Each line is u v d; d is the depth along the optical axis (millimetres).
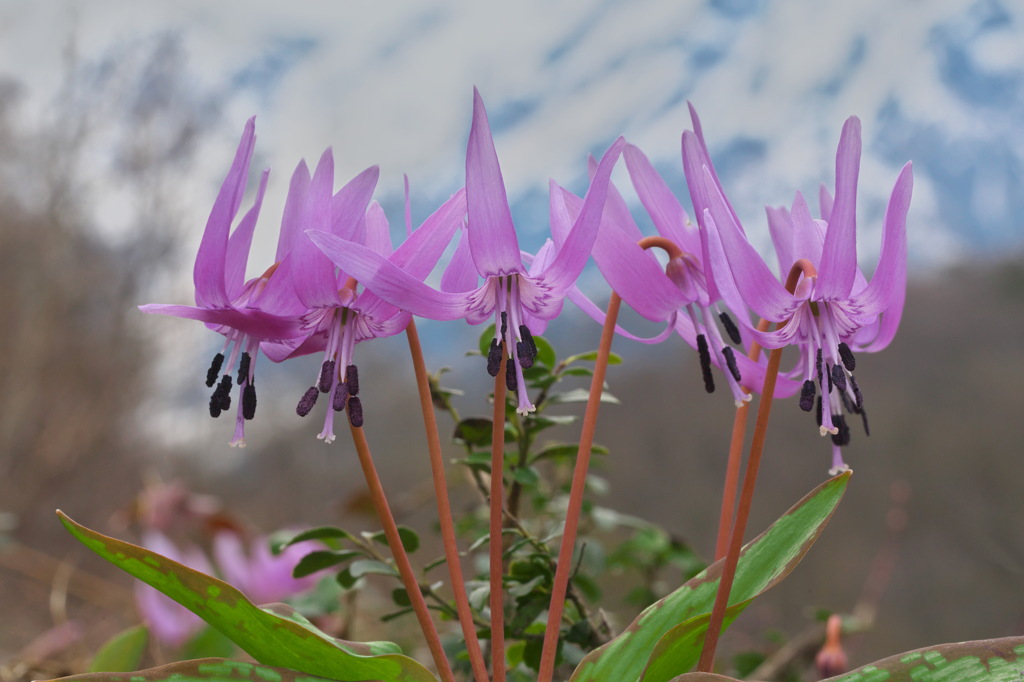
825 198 550
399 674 490
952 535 2025
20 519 2451
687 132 508
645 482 2635
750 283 499
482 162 495
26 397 2641
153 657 635
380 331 517
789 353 1331
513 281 512
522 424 627
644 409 2760
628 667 504
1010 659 473
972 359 2648
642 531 740
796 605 1693
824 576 1971
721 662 823
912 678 475
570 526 521
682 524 2498
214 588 482
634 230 538
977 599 1845
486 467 633
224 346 514
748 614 1107
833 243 498
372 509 832
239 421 507
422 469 2326
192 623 631
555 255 518
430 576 969
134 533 796
